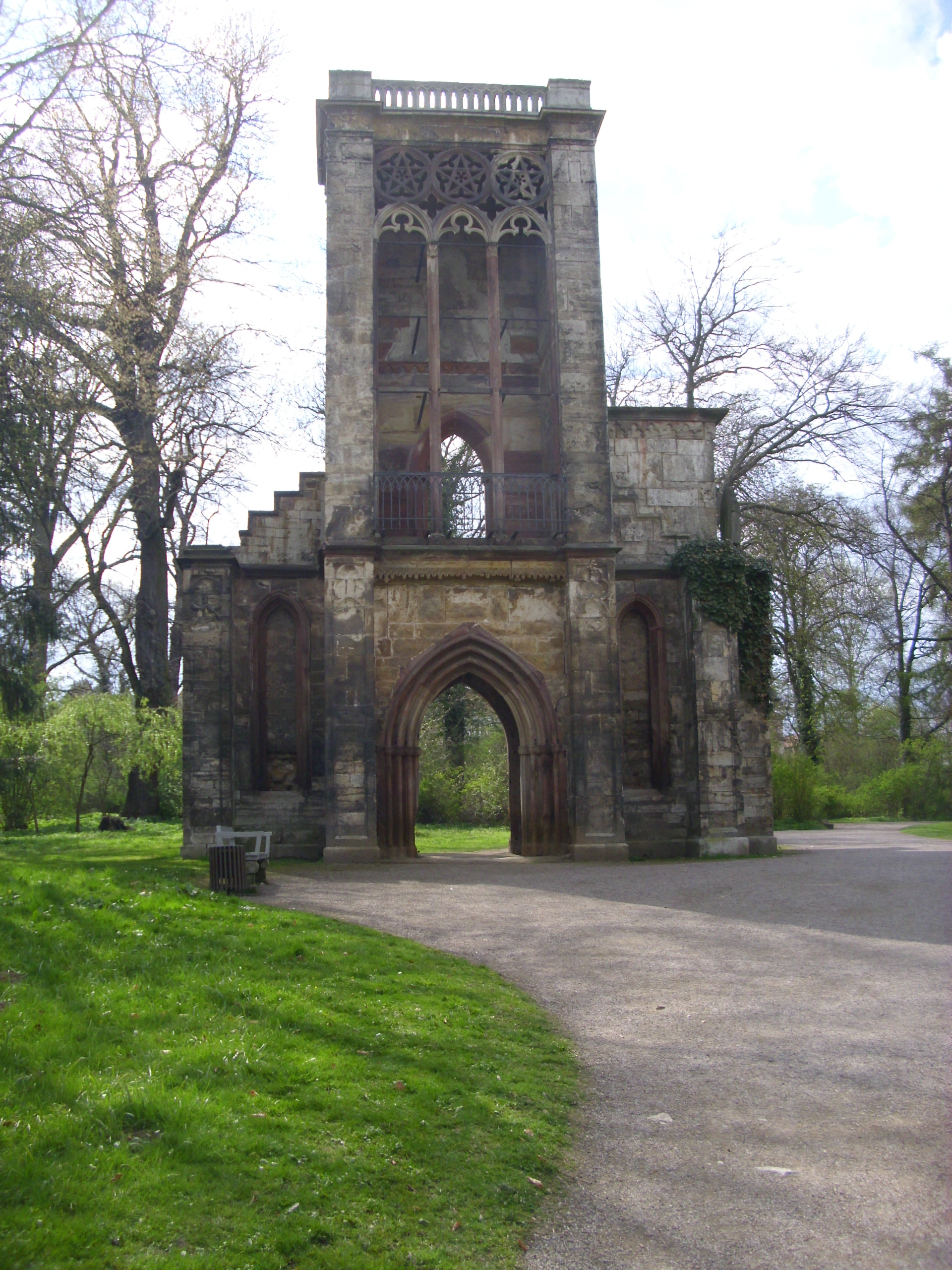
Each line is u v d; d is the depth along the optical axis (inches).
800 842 1185.4
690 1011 392.8
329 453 952.9
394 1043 334.0
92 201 741.3
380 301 1152.8
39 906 502.3
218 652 989.8
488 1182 246.5
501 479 988.6
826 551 1644.9
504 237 1149.1
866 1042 346.9
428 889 714.2
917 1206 235.0
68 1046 301.0
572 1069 330.6
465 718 1815.9
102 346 823.7
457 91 1042.1
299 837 999.0
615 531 1056.8
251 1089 282.2
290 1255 208.2
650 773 1035.3
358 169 1002.1
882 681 2073.1
